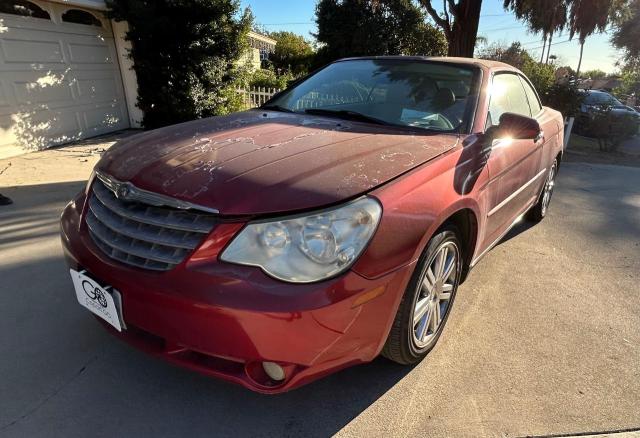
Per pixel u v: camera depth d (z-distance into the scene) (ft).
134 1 25.26
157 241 5.64
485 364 7.88
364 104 9.53
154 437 6.06
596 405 7.04
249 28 29.60
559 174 25.48
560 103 38.58
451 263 7.86
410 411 6.73
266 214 5.39
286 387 5.56
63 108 24.95
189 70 27.73
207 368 5.74
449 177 7.07
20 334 8.02
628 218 17.01
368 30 55.98
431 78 9.83
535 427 6.55
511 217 11.07
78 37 25.55
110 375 7.13
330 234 5.37
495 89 10.19
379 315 5.87
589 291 10.82
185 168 6.17
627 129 36.50
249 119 8.85
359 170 6.19
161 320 5.58
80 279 6.39
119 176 6.43
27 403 6.52
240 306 5.09
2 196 15.01
